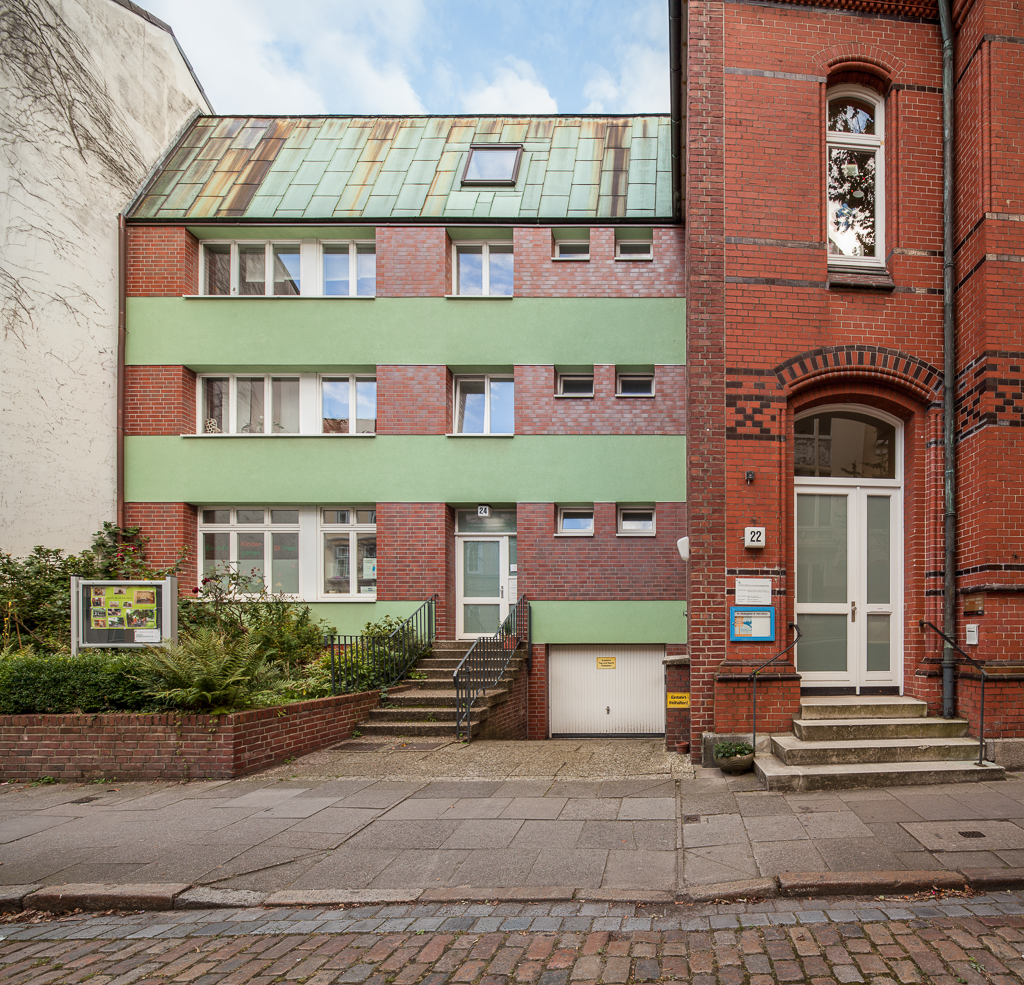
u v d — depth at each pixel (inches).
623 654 471.5
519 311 477.7
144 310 479.2
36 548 399.2
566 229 484.7
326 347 480.1
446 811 217.8
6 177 410.9
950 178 286.5
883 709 265.1
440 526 469.4
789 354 279.4
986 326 262.5
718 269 281.0
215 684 274.1
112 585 300.4
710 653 269.7
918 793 219.6
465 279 506.0
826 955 129.3
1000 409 260.8
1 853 190.1
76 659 281.3
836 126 308.0
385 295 481.4
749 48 288.4
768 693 263.1
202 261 505.4
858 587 287.9
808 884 155.3
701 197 285.6
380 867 176.1
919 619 280.4
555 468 469.4
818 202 286.0
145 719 269.4
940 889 155.6
